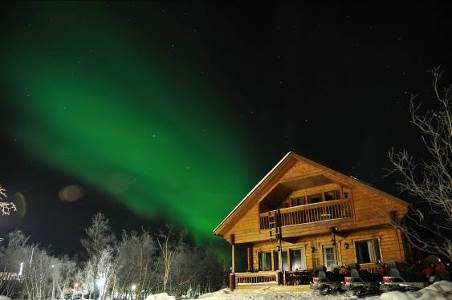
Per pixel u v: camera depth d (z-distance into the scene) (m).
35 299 28.22
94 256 32.09
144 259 37.53
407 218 18.62
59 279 31.91
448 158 12.13
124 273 35.50
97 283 29.72
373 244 18.78
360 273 15.34
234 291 20.16
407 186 12.91
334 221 19.02
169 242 41.38
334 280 16.30
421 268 16.19
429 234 18.38
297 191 22.59
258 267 22.19
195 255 45.41
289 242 21.75
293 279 18.81
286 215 20.77
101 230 37.00
